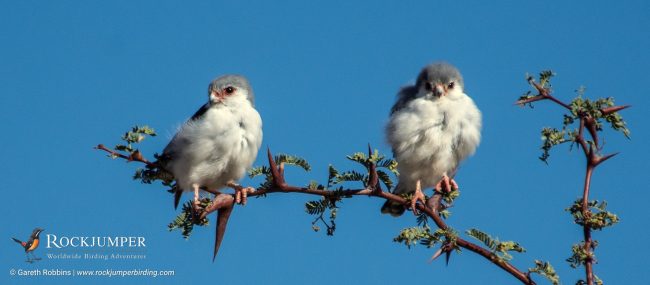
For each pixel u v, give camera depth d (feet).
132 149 24.47
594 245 19.99
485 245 19.70
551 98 21.25
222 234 22.38
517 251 19.65
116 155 24.56
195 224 24.44
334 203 23.99
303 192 23.80
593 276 19.38
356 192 23.77
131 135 24.36
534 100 21.16
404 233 19.92
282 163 24.21
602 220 19.83
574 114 20.01
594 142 19.99
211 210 22.31
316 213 24.22
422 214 26.89
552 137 20.06
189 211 24.56
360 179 24.09
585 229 20.06
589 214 19.98
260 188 23.76
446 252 19.86
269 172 24.81
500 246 19.49
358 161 23.52
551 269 18.98
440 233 19.83
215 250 22.29
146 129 24.53
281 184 23.58
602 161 20.04
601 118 19.98
